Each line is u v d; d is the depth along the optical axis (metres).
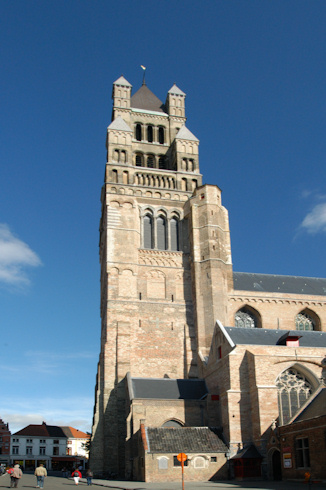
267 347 53.78
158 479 46.91
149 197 79.88
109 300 69.69
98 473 59.84
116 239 74.12
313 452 39.84
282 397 51.75
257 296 74.56
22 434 131.25
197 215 76.75
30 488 41.59
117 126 83.38
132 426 54.88
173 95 95.50
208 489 36.50
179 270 75.25
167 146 91.00
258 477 47.09
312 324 76.81
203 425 57.12
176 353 69.25
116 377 65.38
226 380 53.88
